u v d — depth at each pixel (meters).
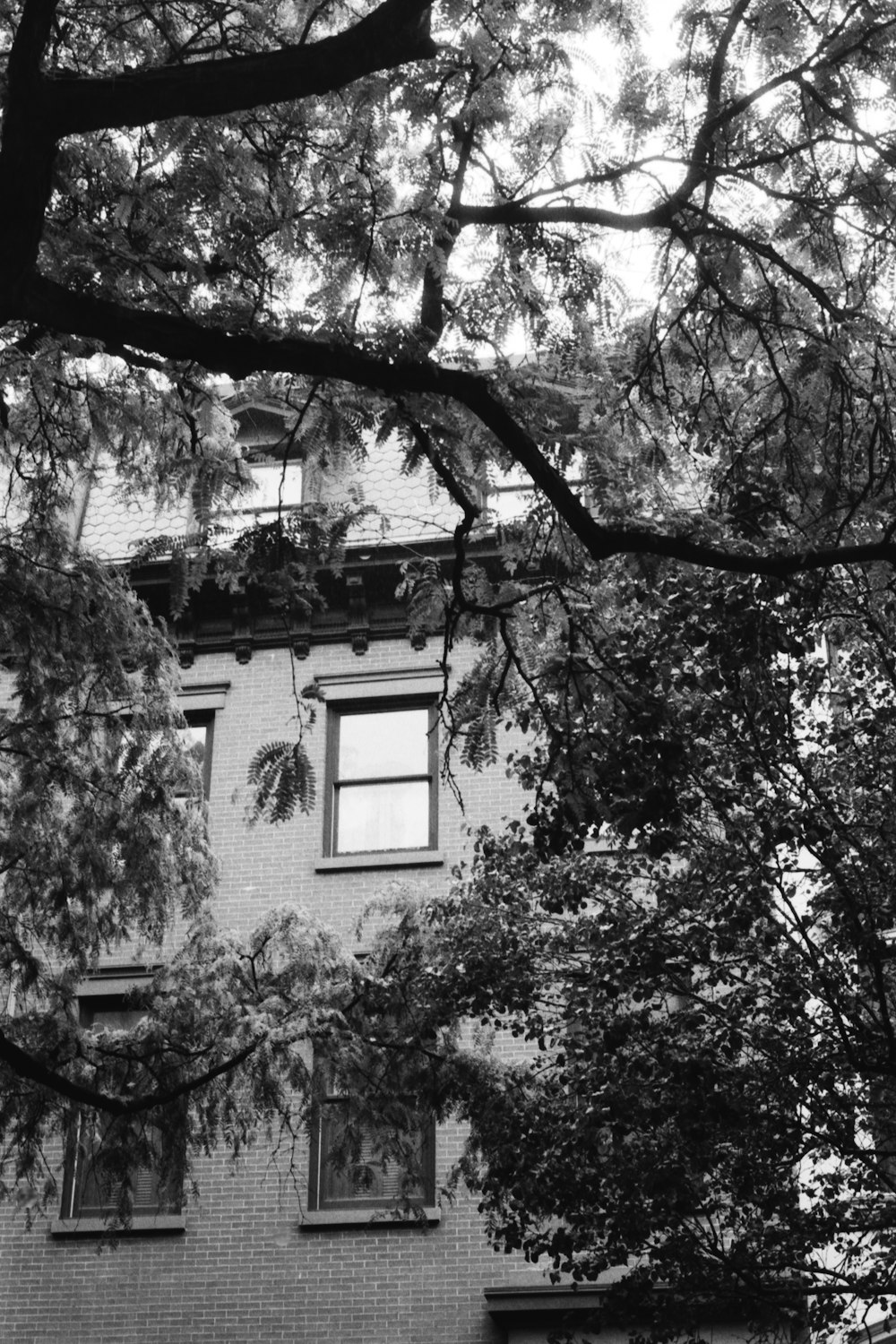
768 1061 12.41
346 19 7.84
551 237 7.90
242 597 21.19
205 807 13.93
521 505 12.69
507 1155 12.49
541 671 9.33
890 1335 14.02
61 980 13.32
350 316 7.30
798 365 8.62
